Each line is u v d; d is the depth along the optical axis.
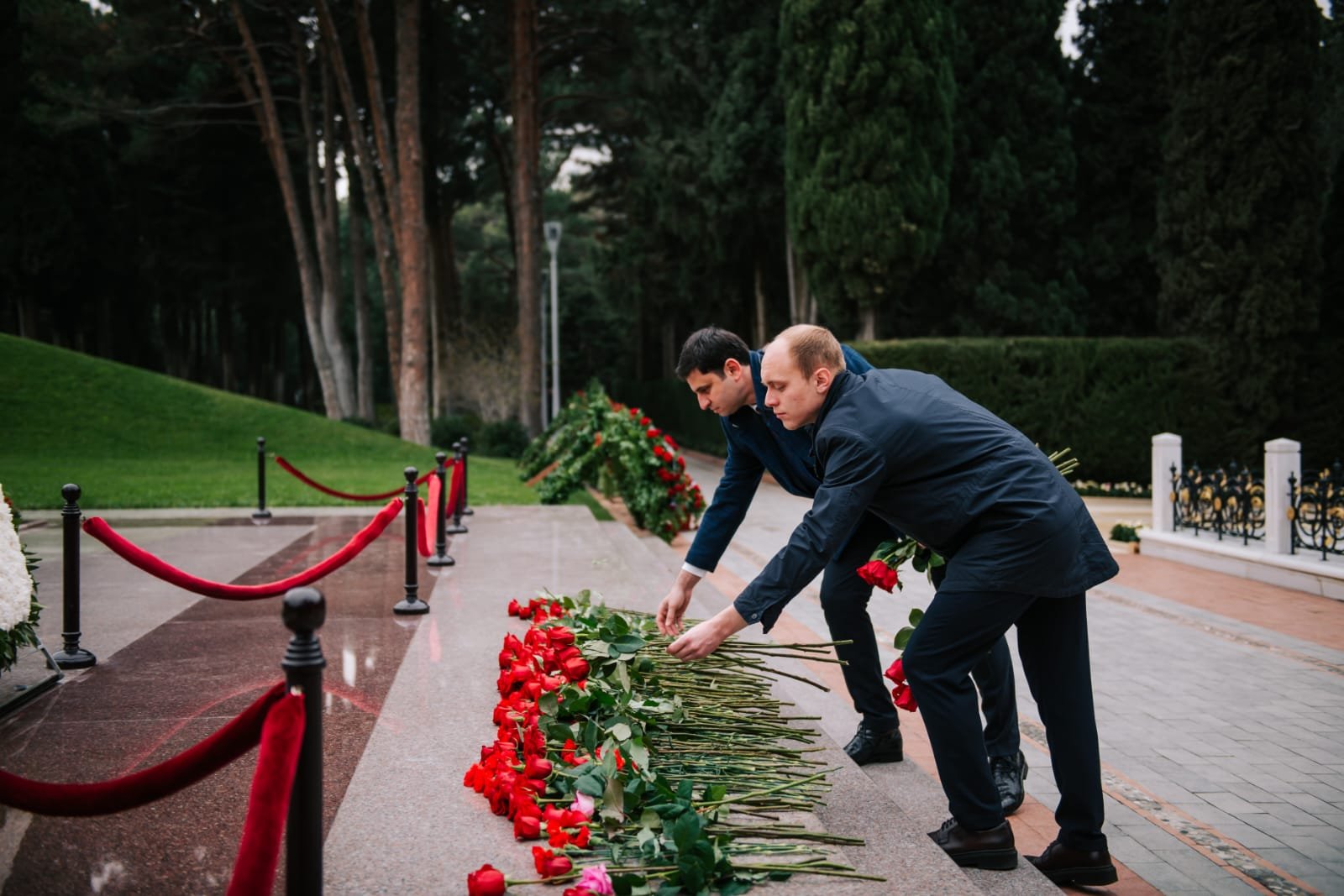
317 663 2.04
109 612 6.11
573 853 2.58
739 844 2.71
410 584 6.01
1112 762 4.53
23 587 3.95
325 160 31.45
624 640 3.70
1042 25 25.16
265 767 1.96
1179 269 21.52
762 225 29.72
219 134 35.72
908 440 2.95
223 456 20.06
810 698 5.01
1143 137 26.42
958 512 2.95
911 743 4.66
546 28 30.94
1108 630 7.19
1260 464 20.86
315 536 9.88
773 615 2.98
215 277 38.69
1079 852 3.14
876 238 22.02
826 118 22.31
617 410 14.52
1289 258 20.28
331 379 32.03
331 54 27.98
